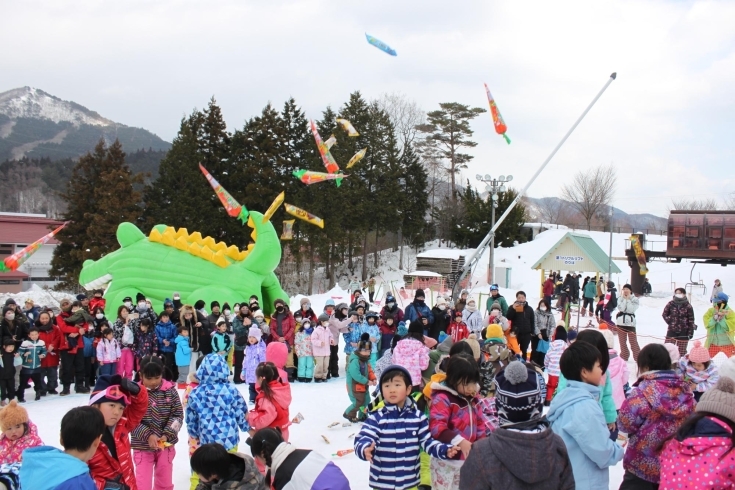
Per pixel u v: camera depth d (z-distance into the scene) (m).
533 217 90.44
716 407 3.84
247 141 46.38
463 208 61.69
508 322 13.15
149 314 14.27
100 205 41.91
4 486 4.48
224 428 6.52
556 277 31.62
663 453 4.01
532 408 4.35
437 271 43.66
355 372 10.13
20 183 125.56
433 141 66.25
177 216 43.31
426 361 8.81
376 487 5.12
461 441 4.88
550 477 3.67
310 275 45.78
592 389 4.60
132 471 5.20
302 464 4.27
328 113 50.38
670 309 15.05
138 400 5.25
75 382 13.50
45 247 50.25
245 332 14.40
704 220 35.81
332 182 45.75
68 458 3.87
